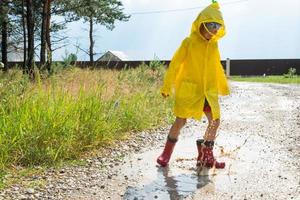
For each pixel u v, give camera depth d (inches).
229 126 253.3
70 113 192.5
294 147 202.2
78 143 189.5
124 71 290.8
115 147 201.3
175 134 177.5
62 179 159.9
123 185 156.7
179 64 174.4
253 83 629.0
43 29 624.1
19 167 169.2
